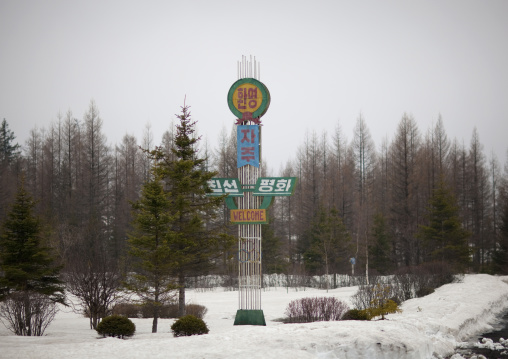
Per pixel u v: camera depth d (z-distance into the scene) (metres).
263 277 57.22
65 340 20.66
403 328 21.16
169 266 25.48
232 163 61.50
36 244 29.39
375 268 58.94
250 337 18.45
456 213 56.09
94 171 62.81
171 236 25.64
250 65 26.97
